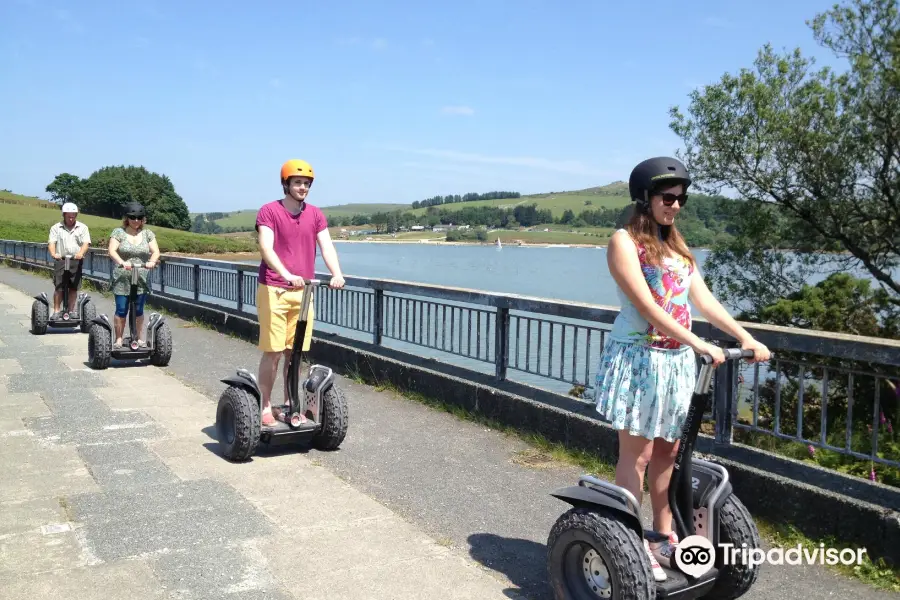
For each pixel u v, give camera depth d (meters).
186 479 4.73
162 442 5.54
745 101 9.56
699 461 3.12
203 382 7.74
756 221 9.68
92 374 8.03
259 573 3.44
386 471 4.98
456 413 6.40
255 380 5.13
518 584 3.41
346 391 7.38
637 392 2.95
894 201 8.81
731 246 9.83
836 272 8.56
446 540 3.87
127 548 3.67
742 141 9.55
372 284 7.94
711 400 4.71
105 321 8.30
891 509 3.55
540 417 5.57
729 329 3.00
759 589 3.41
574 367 5.36
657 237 2.96
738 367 4.38
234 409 5.01
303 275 5.30
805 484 3.90
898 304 7.95
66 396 6.96
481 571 3.53
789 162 9.31
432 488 4.66
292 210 5.24
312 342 8.80
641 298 2.84
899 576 3.44
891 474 4.59
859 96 8.92
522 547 3.81
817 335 3.91
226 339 10.70
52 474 4.78
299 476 4.84
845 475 3.79
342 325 8.70
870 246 9.21
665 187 2.90
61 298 11.34
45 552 3.61
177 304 13.13
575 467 5.09
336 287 5.10
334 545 3.77
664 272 2.94
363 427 6.07
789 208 9.77
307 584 3.34
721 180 9.99
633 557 2.71
